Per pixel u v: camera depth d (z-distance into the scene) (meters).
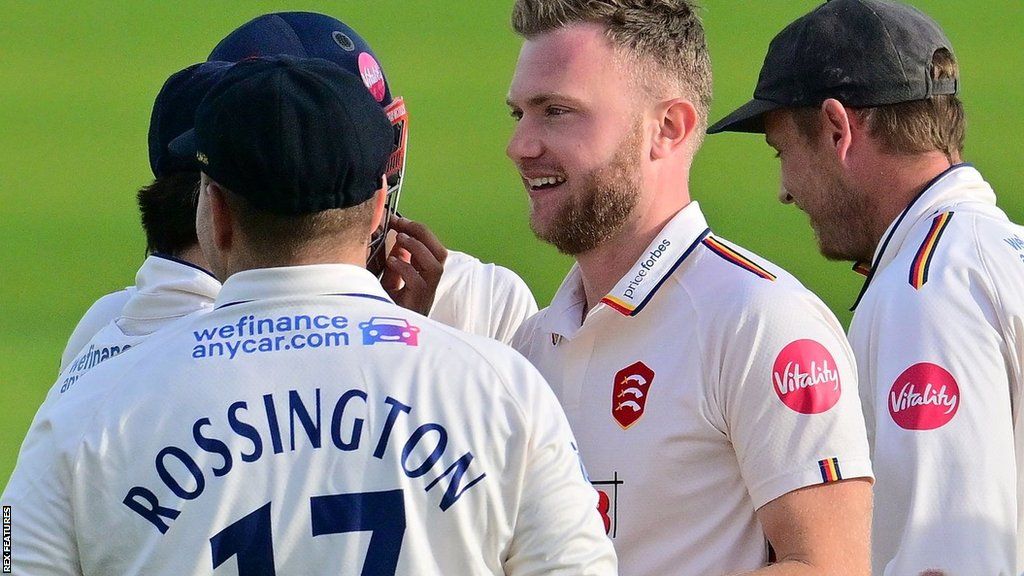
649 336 7.52
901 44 9.02
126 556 5.64
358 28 44.59
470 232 31.09
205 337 5.94
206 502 5.61
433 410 5.78
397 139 8.84
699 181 33.34
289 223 5.95
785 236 29.86
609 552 5.90
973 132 34.41
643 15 7.74
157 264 7.55
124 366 5.94
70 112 39.88
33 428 5.98
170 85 7.99
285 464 5.66
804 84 9.25
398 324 6.00
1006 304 8.16
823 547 6.85
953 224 8.59
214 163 5.91
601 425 7.56
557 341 8.03
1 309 28.95
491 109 38.66
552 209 7.86
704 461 7.30
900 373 8.12
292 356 5.84
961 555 7.77
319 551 5.60
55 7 47.03
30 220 33.72
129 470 5.66
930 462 7.89
